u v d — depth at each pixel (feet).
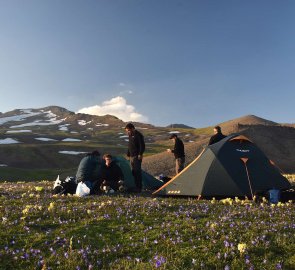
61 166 424.05
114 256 28.94
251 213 41.14
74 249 30.30
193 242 30.76
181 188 58.44
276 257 27.40
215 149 59.47
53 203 45.88
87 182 64.54
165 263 26.27
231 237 31.17
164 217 39.70
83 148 499.10
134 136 68.39
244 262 26.50
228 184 55.77
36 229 35.58
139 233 33.88
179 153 79.36
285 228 34.30
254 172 57.82
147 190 72.43
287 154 264.72
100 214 40.93
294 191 55.57
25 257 28.53
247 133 296.71
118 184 68.03
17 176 250.57
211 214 41.11
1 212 42.11
